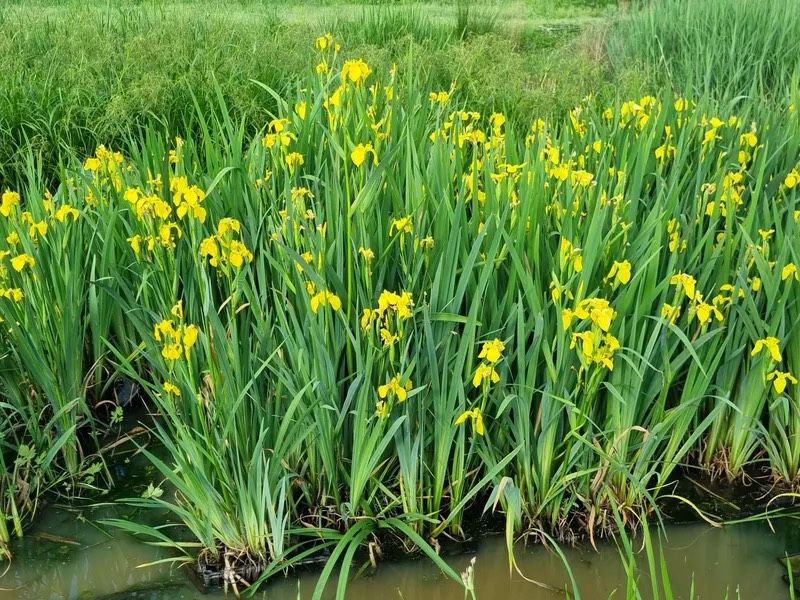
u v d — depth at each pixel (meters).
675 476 3.53
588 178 3.33
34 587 2.92
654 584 2.31
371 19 9.34
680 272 3.19
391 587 2.94
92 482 3.49
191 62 6.93
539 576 3.01
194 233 3.15
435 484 3.11
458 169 3.80
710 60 7.63
